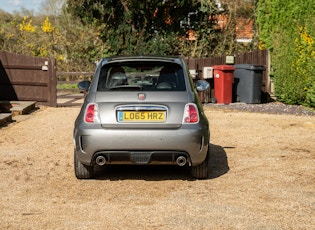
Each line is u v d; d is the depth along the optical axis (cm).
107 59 705
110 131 628
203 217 511
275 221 500
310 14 1563
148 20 2395
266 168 743
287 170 729
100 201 571
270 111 1505
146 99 641
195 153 633
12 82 1697
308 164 770
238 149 895
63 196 594
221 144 948
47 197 589
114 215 518
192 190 620
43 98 1678
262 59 1764
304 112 1473
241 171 725
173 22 2408
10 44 2645
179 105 640
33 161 794
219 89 1716
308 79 1587
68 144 949
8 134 1068
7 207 548
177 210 535
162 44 2361
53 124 1228
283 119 1314
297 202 568
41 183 657
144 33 2402
